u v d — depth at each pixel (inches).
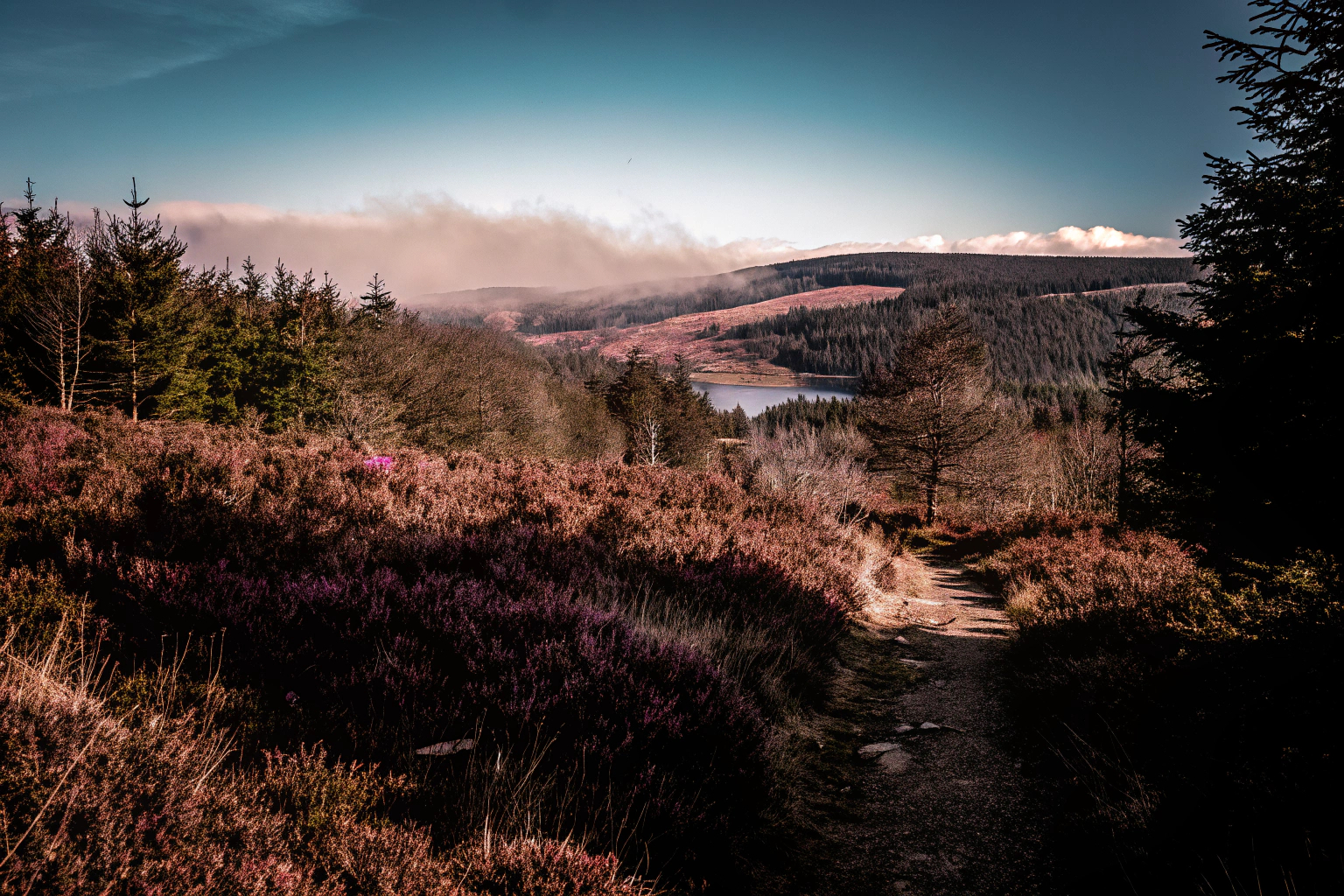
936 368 1132.5
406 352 1254.9
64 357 778.2
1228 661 150.8
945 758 169.0
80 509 198.8
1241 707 127.1
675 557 285.7
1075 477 1136.8
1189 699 147.8
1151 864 103.3
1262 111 161.3
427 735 121.5
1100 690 171.0
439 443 1153.4
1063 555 456.1
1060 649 225.6
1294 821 95.3
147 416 879.1
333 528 230.4
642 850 105.1
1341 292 142.3
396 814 96.3
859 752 172.6
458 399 1262.3
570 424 2022.6
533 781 110.3
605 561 256.1
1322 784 98.2
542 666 144.9
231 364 1001.5
